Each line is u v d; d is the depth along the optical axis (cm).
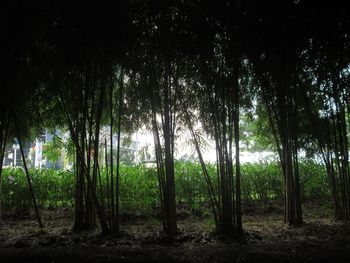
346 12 457
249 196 784
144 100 543
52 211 727
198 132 566
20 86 494
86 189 551
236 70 502
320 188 795
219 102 510
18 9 430
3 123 502
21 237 504
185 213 692
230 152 507
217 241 468
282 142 569
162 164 521
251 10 466
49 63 479
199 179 738
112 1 446
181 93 549
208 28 478
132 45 487
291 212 569
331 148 611
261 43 501
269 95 563
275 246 435
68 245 452
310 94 606
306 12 478
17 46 453
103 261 383
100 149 645
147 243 462
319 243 446
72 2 440
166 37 488
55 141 625
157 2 473
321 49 504
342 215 604
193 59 503
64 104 504
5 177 691
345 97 562
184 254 407
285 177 585
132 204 677
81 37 464
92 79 517
